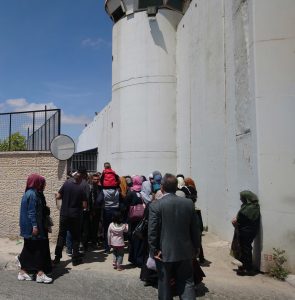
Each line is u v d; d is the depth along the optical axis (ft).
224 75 31.73
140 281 21.17
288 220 22.26
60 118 31.35
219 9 32.81
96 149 85.92
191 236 15.61
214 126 34.53
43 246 21.49
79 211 24.47
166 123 49.47
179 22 49.75
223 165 32.27
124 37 52.70
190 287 15.10
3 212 32.14
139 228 20.77
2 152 32.30
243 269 22.39
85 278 21.75
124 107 51.98
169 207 15.14
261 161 22.95
